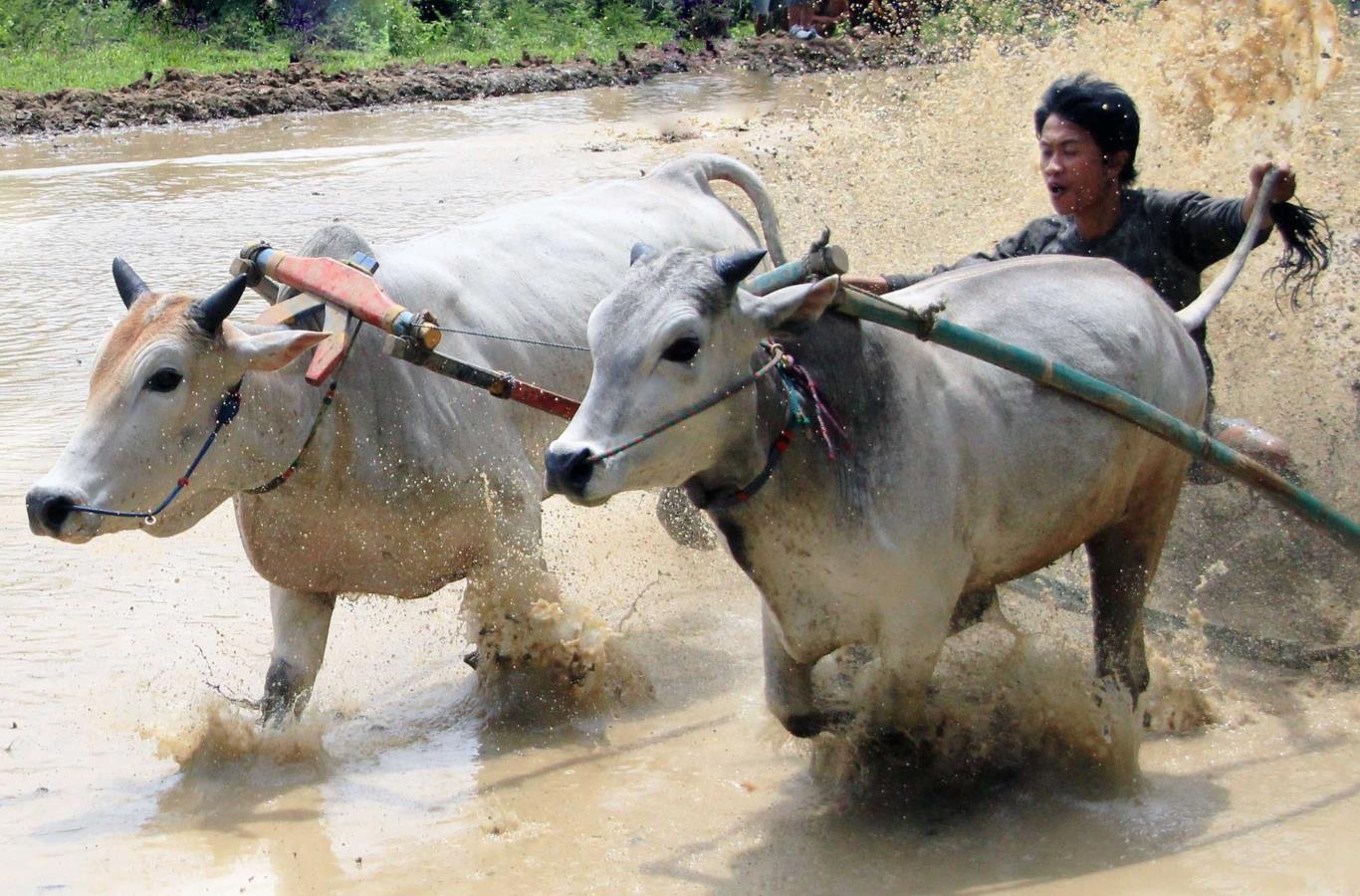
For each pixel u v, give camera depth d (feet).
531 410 25.40
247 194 66.03
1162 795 20.66
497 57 119.03
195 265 52.85
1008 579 21.27
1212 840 19.38
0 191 68.64
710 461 18.31
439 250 25.80
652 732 23.97
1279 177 23.22
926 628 19.53
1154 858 19.01
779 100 93.97
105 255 55.21
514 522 24.58
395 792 22.13
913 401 19.19
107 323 46.78
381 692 25.82
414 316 21.39
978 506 19.79
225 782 22.52
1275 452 24.45
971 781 21.02
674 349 17.44
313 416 22.48
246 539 23.49
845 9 121.39
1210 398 25.02
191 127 89.56
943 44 75.25
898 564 19.06
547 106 96.17
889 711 19.92
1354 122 46.93
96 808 21.74
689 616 28.68
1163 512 22.17
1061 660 22.03
